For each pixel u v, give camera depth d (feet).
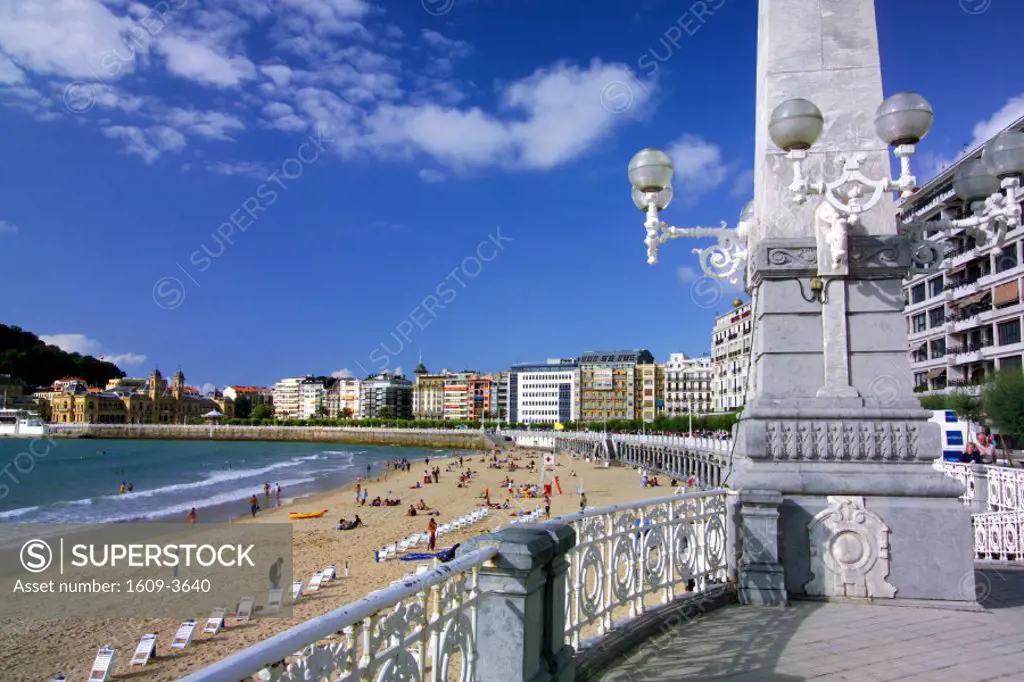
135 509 154.61
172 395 609.01
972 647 18.43
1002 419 95.40
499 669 12.54
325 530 119.85
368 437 543.39
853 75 25.82
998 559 35.12
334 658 8.84
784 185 25.68
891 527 22.84
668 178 23.73
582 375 542.57
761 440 24.07
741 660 17.47
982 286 141.08
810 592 23.07
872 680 16.11
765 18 27.30
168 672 49.60
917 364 169.37
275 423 597.11
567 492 186.60
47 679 48.65
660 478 220.23
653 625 19.57
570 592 16.56
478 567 12.72
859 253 24.43
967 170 23.93
